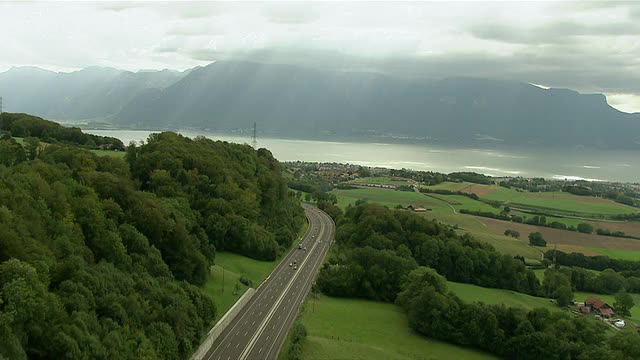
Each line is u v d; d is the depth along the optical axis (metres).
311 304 164.50
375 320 165.00
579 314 199.88
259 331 138.12
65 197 129.12
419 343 152.88
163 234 152.38
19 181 124.50
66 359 89.81
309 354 123.75
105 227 132.25
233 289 161.75
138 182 195.62
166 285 130.38
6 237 97.62
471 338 157.62
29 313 88.56
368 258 194.25
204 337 127.38
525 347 152.75
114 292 112.31
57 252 109.44
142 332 108.88
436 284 174.75
